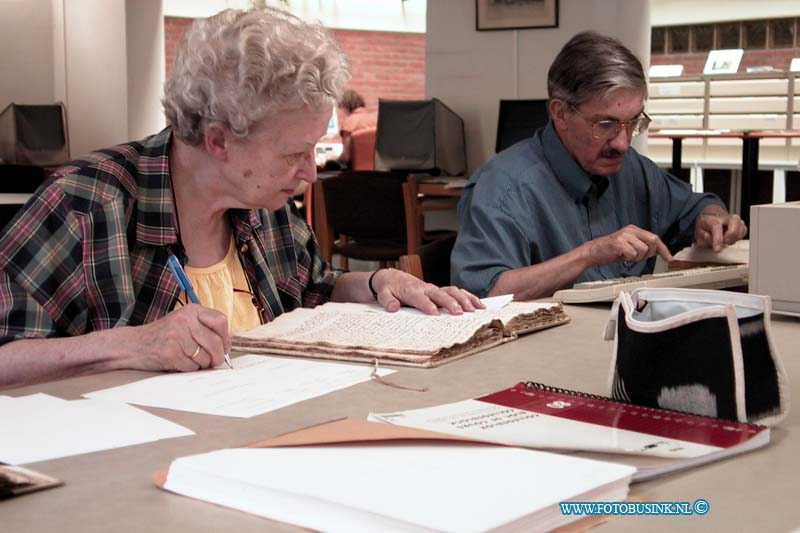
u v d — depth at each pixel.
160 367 1.22
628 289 1.74
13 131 4.38
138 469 0.82
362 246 5.37
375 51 11.71
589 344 1.38
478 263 2.23
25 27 4.36
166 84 1.40
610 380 1.02
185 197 1.54
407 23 11.76
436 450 0.77
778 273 1.56
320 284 1.82
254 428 0.95
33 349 1.26
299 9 11.09
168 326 1.23
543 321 1.50
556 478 0.69
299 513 0.68
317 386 1.12
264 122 1.38
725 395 0.92
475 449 0.77
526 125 5.54
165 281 1.50
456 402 1.02
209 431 0.94
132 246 1.48
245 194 1.47
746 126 6.70
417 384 1.13
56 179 1.45
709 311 0.93
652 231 2.56
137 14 4.43
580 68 2.24
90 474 0.80
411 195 5.04
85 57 4.39
